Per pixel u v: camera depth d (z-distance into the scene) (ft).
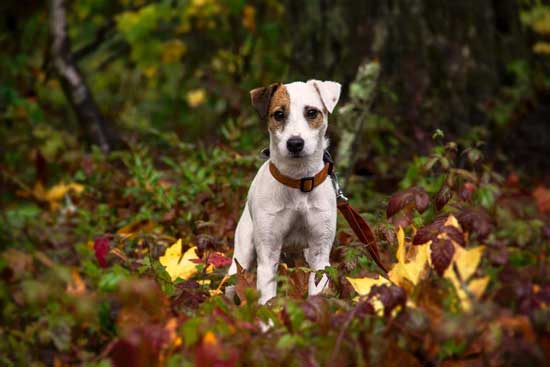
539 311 10.37
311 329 11.12
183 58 37.50
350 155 22.79
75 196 23.76
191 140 32.22
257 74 33.60
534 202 14.84
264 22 35.91
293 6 29.07
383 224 14.58
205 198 20.01
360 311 10.91
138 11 35.55
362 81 23.09
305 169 14.85
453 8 28.27
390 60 27.61
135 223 19.16
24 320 12.94
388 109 27.12
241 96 32.17
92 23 40.98
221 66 36.24
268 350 10.49
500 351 10.09
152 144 29.09
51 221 21.47
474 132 26.16
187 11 33.63
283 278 12.71
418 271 11.84
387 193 24.35
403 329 10.52
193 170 22.16
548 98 30.22
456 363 10.66
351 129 22.90
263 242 15.25
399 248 12.44
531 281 10.89
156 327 10.86
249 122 25.41
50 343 13.01
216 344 10.10
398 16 27.71
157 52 33.55
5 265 12.69
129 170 24.03
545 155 27.78
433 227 11.87
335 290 13.76
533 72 30.63
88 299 11.81
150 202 21.40
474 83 28.14
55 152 28.12
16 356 12.37
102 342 12.77
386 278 13.33
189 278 14.73
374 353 10.37
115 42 39.88
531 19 31.99
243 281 13.02
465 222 12.55
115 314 13.84
